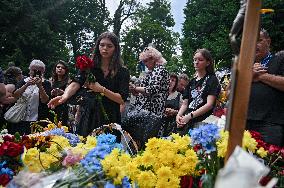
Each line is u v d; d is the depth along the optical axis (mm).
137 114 4195
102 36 3953
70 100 4035
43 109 5840
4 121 6000
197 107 4473
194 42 23406
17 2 27609
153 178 2305
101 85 3943
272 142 3562
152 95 4730
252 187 1097
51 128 4004
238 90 1678
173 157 2371
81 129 3930
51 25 31906
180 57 24641
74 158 2381
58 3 31688
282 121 3617
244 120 1668
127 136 3311
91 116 3920
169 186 2275
